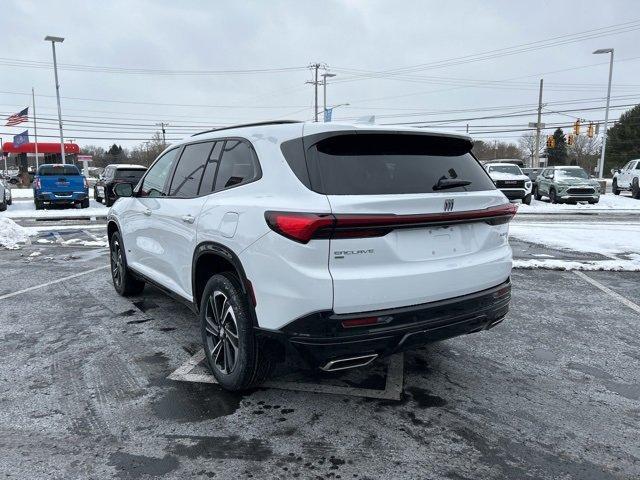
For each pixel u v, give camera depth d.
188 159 4.36
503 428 3.13
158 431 3.07
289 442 2.96
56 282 6.92
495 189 3.69
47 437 3.00
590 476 2.65
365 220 2.84
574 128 45.56
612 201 24.25
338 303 2.85
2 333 4.82
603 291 6.43
